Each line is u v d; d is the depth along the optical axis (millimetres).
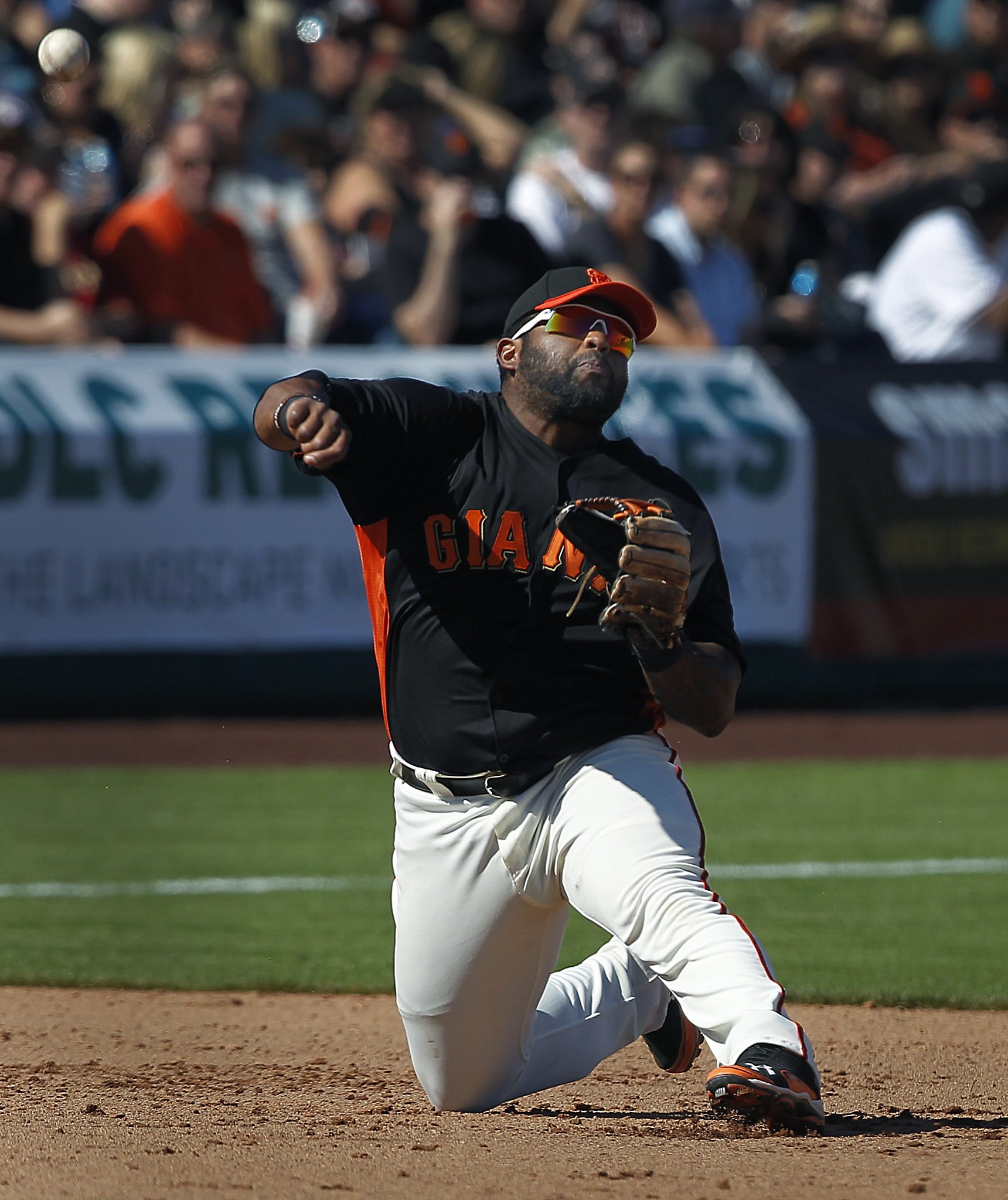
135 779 31422
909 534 39469
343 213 39656
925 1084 14805
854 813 29578
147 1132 12047
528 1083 13188
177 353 36438
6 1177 10633
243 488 36344
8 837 27016
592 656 12180
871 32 52531
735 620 38250
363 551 12812
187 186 37125
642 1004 13648
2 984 18875
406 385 12336
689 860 11938
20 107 37812
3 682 35219
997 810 29938
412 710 12453
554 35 53062
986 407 40312
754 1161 11078
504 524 12266
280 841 26906
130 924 21812
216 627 36375
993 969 19656
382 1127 12383
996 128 46719
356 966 19750
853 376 39594
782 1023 11742
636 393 37812
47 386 35469
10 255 36469
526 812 12195
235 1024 17188
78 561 35375
